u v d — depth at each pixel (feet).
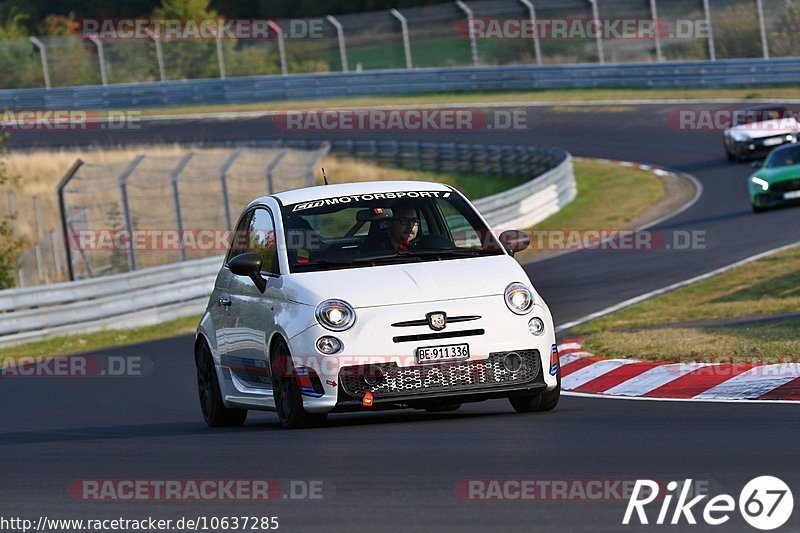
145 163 403.75
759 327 140.15
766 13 533.14
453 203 101.14
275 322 92.79
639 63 526.98
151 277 248.11
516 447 76.89
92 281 238.89
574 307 197.36
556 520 56.29
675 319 168.04
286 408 92.89
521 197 324.60
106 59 630.74
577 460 70.95
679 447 74.08
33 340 228.22
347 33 629.92
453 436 83.41
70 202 385.91
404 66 621.31
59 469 82.17
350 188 102.83
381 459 75.15
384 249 96.32
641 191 361.92
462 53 610.24
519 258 283.79
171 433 103.60
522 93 555.28
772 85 488.44
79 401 145.89
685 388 108.06
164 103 615.57
